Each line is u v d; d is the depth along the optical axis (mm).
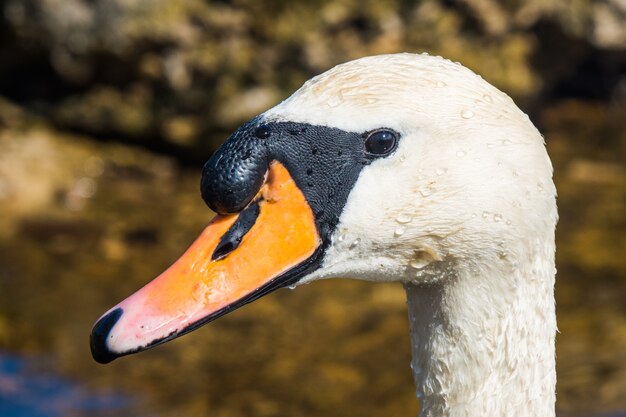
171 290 5598
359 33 15500
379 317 12797
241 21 15398
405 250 5891
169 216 14703
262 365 11930
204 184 5719
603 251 13742
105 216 14656
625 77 17609
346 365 11875
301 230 5754
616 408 10711
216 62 15484
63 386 11453
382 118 5730
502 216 5797
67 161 15586
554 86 17625
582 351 11812
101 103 15938
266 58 15422
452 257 5898
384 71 5805
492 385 6047
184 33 15422
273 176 5758
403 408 11055
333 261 5859
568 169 15766
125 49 15484
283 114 5789
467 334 6043
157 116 15758
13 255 13805
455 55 15586
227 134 15578
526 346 6016
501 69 15797
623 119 17250
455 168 5762
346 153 5754
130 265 13641
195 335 12586
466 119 5758
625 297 12797
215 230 5742
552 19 16188
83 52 15680
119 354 5434
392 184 5789
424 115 5734
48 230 14320
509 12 15797
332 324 12695
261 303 13203
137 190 15320
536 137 5871
